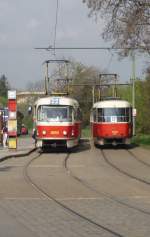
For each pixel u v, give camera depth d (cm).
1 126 4412
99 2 4019
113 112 4272
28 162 3014
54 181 2091
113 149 4206
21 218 1279
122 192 1767
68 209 1412
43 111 3831
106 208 1431
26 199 1595
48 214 1334
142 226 1182
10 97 3766
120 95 8281
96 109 4362
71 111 3850
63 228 1159
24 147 4266
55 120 3816
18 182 2047
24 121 9725
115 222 1230
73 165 2845
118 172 2459
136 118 6906
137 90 7212
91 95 10700
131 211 1381
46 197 1641
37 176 2277
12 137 3788
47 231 1127
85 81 10712
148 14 4028
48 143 3838
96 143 4381
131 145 4694
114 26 4106
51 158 3341
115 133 4256
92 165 2844
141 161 3091
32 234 1096
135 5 4025
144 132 6969
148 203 1523
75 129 3897
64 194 1712
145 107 6600
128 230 1139
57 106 3834
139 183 2030
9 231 1126
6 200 1573
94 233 1109
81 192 1764
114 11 4066
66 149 4191
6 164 2883
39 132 3828
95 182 2064
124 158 3325
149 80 6300
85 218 1280
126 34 4056
